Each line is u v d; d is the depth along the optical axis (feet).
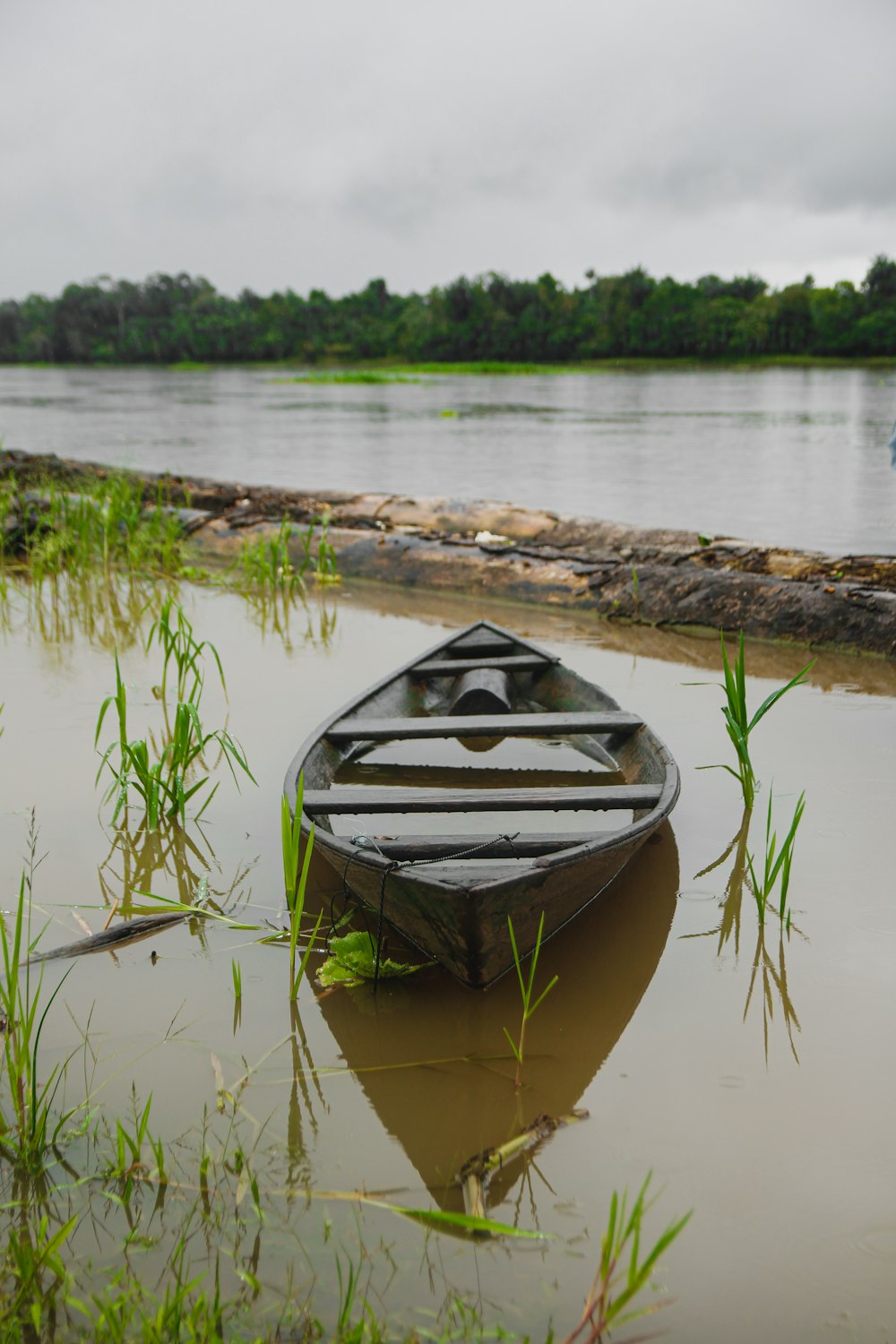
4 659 19.40
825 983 8.91
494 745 15.38
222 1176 6.85
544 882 8.73
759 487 37.96
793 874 10.82
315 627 22.13
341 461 48.14
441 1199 6.65
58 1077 7.83
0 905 10.38
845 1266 6.08
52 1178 6.82
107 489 30.58
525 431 64.69
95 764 13.98
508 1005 8.82
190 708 12.53
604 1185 6.73
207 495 33.12
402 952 9.72
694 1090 7.61
